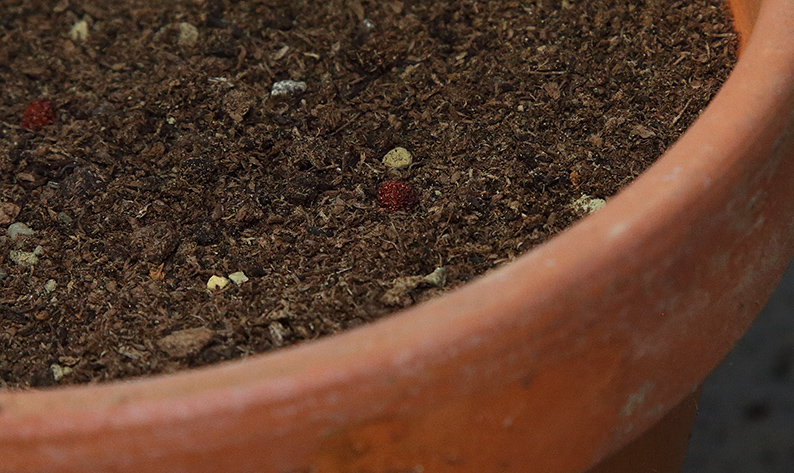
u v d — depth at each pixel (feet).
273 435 0.82
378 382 0.82
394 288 0.95
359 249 0.98
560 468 0.87
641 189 0.85
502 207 0.99
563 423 0.86
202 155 1.05
